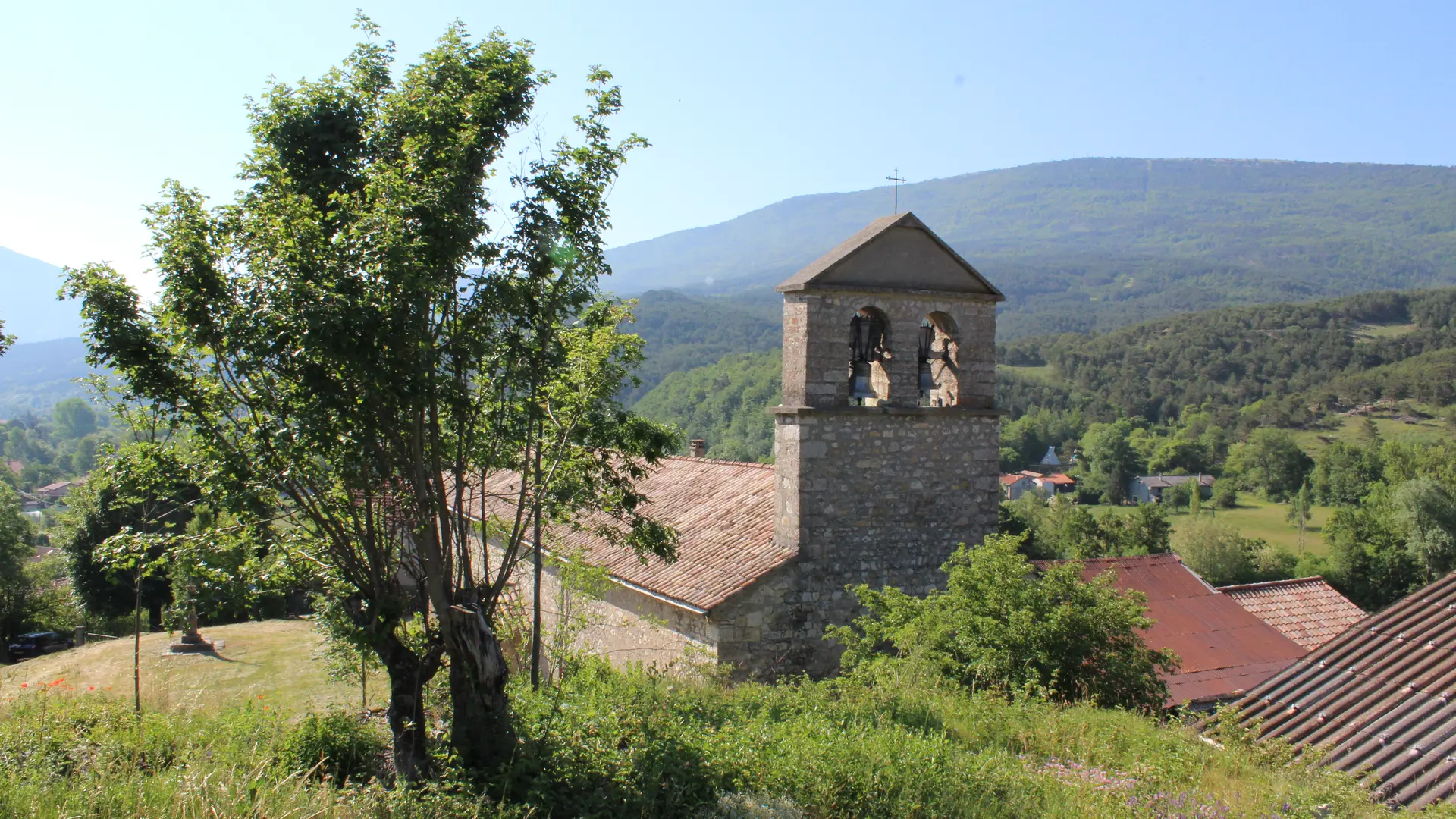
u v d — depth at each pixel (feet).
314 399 25.62
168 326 26.03
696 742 29.76
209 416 27.22
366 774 33.73
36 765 30.14
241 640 90.33
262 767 27.32
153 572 29.60
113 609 119.24
